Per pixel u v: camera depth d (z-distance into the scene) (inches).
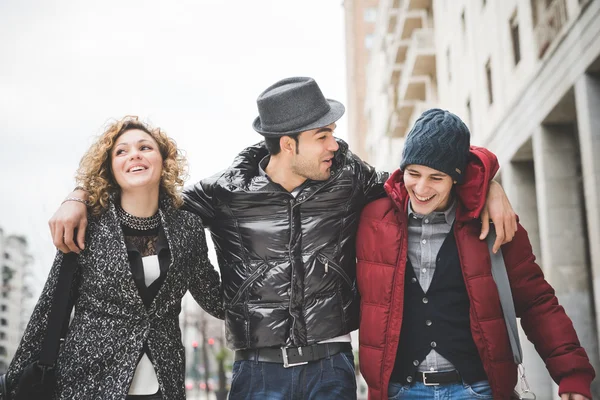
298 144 117.8
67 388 102.3
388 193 112.2
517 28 374.9
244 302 116.6
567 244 297.6
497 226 105.8
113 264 106.0
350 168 122.2
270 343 113.6
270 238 117.3
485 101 469.7
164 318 110.3
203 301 124.9
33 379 100.6
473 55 510.0
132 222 112.6
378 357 109.4
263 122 120.8
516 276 110.3
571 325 107.5
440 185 106.3
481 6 474.6
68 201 108.2
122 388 101.6
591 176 260.4
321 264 116.4
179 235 113.2
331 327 114.8
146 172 110.8
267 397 112.8
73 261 106.3
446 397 107.5
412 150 105.0
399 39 902.4
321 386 112.5
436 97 805.9
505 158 407.2
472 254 109.0
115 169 111.4
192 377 1625.2
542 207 317.4
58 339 103.2
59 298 104.4
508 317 106.3
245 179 122.1
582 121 268.2
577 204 301.9
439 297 110.2
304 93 117.7
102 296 105.7
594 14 251.9
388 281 110.7
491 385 106.0
